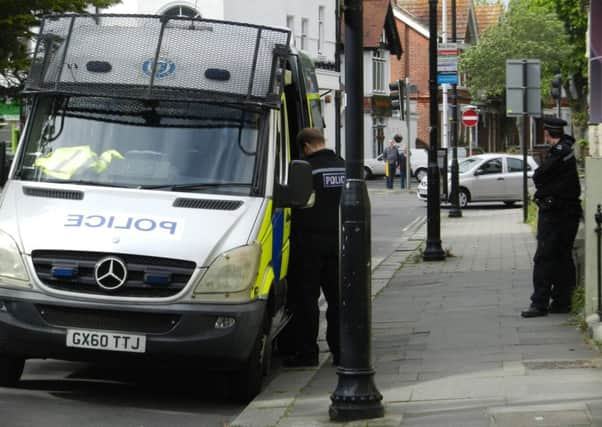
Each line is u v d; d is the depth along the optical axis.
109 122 11.76
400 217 37.59
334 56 69.19
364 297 9.68
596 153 15.60
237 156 11.49
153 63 11.87
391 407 9.99
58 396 11.17
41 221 10.83
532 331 13.49
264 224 11.06
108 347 10.50
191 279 10.49
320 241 12.31
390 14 79.50
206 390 11.77
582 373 10.94
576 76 75.44
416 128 84.81
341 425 9.46
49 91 11.91
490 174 40.41
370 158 75.56
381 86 80.62
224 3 57.50
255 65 11.83
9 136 31.92
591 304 13.40
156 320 10.51
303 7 65.12
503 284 18.34
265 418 9.94
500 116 98.50
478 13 101.19
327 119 64.12
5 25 26.64
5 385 11.51
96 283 10.50
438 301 16.66
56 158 11.61
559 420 8.98
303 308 12.48
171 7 57.19
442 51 27.88
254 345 10.81
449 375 11.26
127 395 11.36
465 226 31.50
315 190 12.30
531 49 73.69
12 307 10.62
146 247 10.52
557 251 14.49
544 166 14.31
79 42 12.07
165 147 11.57
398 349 12.88
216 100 11.70
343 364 9.70
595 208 13.18
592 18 14.06
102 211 10.92
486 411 9.52
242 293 10.61
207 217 10.91
